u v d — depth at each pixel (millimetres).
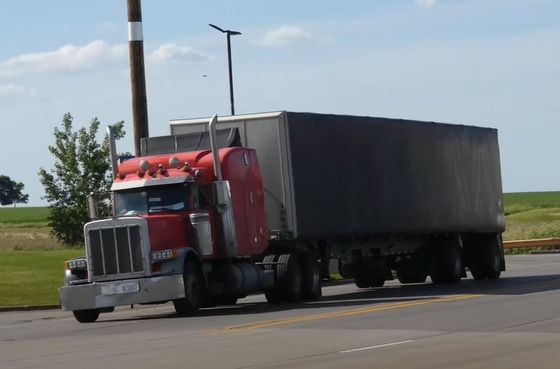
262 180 31094
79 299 27766
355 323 22625
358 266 36125
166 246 27969
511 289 31891
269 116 31109
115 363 17547
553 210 115000
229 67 50031
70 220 75438
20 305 35438
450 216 38750
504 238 77688
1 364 18391
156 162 29734
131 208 28906
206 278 28578
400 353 17297
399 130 36125
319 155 32031
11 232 103688
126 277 27672
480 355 16781
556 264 51531
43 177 75875
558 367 15445
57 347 21031
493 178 42125
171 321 26203
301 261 31641
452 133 39344
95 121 76562
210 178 29359
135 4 34312
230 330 22266
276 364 16516
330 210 32281
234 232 29141
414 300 28609
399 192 35812
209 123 29688
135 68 34406
